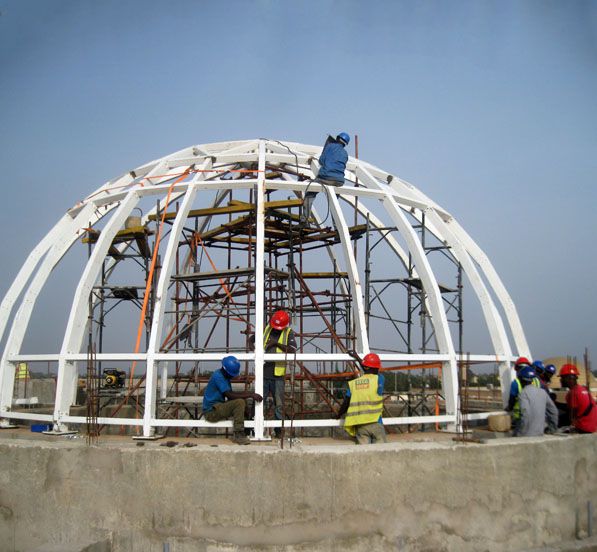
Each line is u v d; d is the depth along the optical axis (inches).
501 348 414.9
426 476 271.0
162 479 266.5
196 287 514.6
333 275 541.6
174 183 389.7
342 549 260.1
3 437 340.5
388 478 265.7
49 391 717.9
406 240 406.0
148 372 330.3
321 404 558.3
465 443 288.8
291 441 285.3
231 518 261.1
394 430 492.7
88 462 277.3
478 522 277.7
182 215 371.6
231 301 510.6
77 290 366.9
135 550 267.3
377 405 319.6
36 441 298.7
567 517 305.1
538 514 294.0
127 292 477.4
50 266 408.5
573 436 322.0
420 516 268.7
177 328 510.9
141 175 470.6
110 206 479.5
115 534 270.1
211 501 262.2
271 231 499.8
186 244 532.7
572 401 358.6
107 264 528.4
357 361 337.4
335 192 400.8
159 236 403.5
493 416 377.7
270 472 261.1
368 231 452.4
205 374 573.9
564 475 305.7
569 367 381.1
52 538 279.6
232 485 261.7
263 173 383.6
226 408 313.7
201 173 399.2
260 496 260.4
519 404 350.3
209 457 263.9
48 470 282.8
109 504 272.2
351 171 462.9
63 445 286.2
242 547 259.4
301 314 498.9
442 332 378.3
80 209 443.8
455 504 274.5
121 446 279.3
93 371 340.5
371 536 262.7
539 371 432.1
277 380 357.4
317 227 530.3
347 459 262.1
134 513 268.5
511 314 458.0
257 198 367.6
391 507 265.3
